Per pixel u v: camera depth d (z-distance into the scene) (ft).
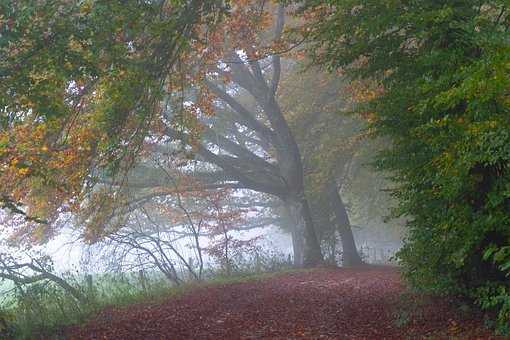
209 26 44.21
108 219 67.56
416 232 33.22
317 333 33.17
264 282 68.69
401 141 33.55
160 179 88.17
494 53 22.58
